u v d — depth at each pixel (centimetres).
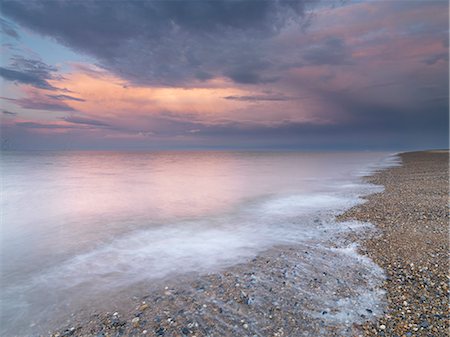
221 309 505
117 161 7925
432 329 413
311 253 764
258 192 1920
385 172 2898
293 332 429
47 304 563
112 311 523
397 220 1000
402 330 417
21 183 2655
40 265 766
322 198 1588
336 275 619
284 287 577
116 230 1086
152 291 593
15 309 548
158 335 438
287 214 1248
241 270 679
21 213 1423
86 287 631
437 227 884
